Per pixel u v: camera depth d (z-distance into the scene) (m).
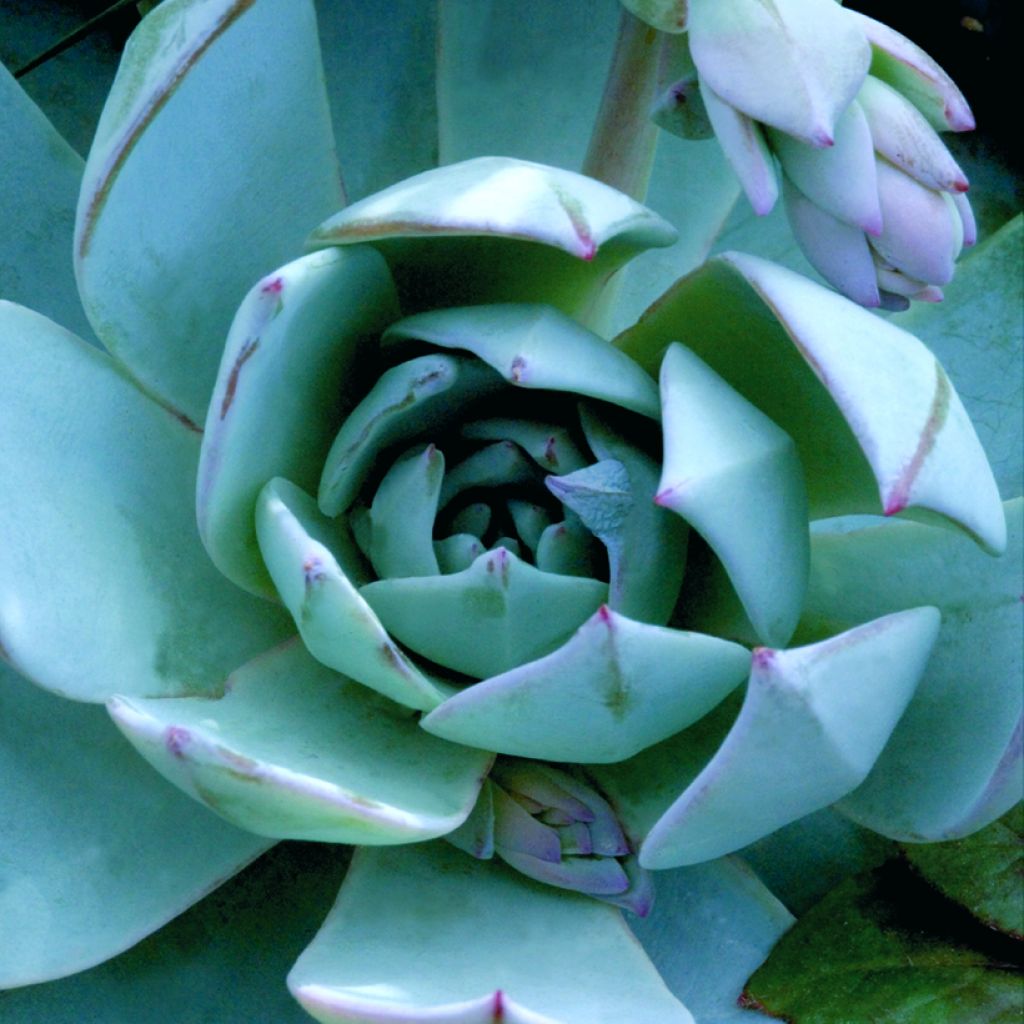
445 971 0.45
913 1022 0.47
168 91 0.44
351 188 0.53
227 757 0.42
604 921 0.46
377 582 0.45
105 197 0.44
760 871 0.51
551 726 0.43
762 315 0.45
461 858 0.47
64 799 0.46
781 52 0.43
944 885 0.49
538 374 0.43
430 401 0.45
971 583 0.47
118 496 0.47
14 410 0.46
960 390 0.53
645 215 0.44
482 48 0.52
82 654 0.45
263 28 0.45
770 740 0.42
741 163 0.44
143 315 0.47
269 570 0.45
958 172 0.44
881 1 0.58
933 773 0.46
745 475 0.43
